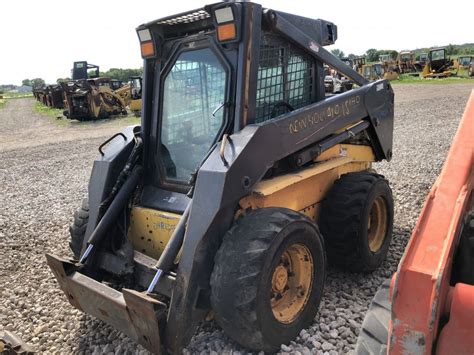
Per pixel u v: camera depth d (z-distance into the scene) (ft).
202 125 11.14
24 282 14.64
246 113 10.39
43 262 16.25
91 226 11.61
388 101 15.51
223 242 9.14
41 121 81.87
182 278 8.94
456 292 4.64
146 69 12.25
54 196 26.37
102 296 9.51
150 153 12.26
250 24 10.16
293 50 12.08
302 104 12.62
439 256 4.60
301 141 10.99
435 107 57.06
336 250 12.54
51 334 11.44
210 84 10.94
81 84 79.87
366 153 15.07
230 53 10.45
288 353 9.43
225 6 9.92
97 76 110.83
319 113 11.70
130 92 84.38
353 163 14.51
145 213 11.37
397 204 19.66
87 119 76.54
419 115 50.62
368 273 13.50
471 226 5.78
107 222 11.26
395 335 4.65
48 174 33.60
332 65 13.46
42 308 12.79
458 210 4.98
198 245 8.91
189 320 8.96
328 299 12.03
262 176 9.79
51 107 109.50
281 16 11.64
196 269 8.95
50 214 22.38
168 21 11.37
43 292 13.85
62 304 13.02
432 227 4.89
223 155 9.23
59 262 10.46
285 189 11.18
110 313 9.60
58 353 10.71
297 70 12.32
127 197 11.68
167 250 9.53
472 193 5.81
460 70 127.34
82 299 10.25
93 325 11.77
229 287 8.70
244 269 8.70
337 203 12.37
